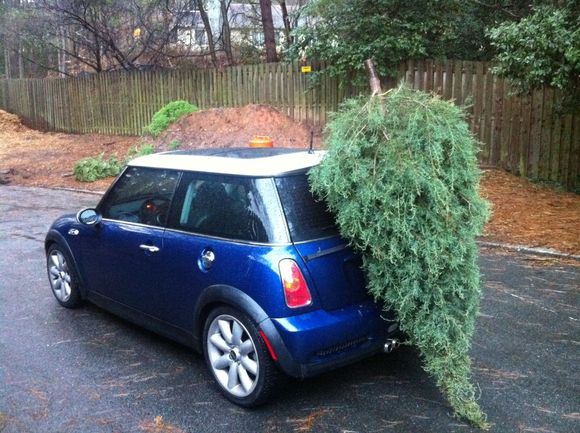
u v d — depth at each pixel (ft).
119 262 16.72
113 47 66.44
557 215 29.37
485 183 35.37
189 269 14.26
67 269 19.47
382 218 12.26
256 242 13.10
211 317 13.92
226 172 14.15
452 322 12.59
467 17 45.14
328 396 13.80
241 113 47.44
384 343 13.91
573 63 27.68
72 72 87.92
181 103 52.19
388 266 12.73
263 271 12.69
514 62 29.53
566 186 35.32
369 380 14.56
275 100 49.78
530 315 18.31
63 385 14.47
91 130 70.44
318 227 13.41
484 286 20.92
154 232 15.48
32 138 70.33
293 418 12.88
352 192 12.64
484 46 46.29
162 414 13.10
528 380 14.30
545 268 22.76
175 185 15.37
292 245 12.88
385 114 12.71
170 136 48.91
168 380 14.70
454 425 12.45
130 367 15.43
